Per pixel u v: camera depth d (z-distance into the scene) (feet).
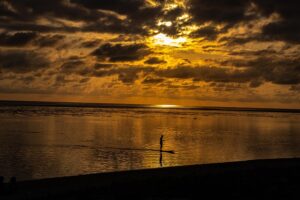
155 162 164.86
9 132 293.64
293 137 314.55
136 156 181.98
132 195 85.10
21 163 153.38
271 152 213.87
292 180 104.53
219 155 194.59
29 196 80.33
